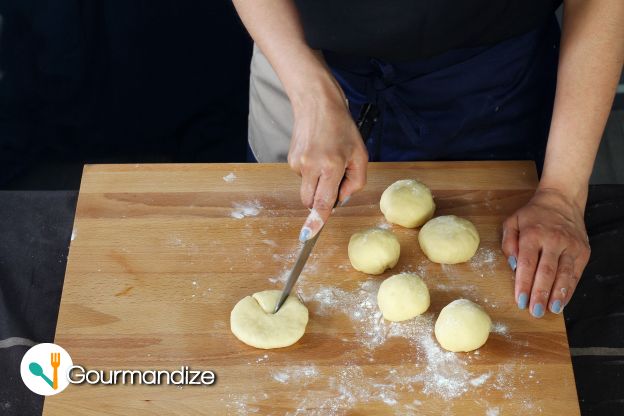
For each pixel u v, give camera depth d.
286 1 1.27
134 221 1.25
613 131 1.93
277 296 1.16
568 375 1.11
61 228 1.32
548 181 1.23
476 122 1.34
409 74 1.29
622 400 1.17
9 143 1.90
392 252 1.19
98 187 1.28
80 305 1.17
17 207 1.34
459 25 1.22
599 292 1.26
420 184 1.26
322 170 1.17
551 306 1.15
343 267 1.21
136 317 1.16
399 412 1.08
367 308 1.17
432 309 1.17
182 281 1.19
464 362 1.12
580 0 1.23
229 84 1.94
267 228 1.24
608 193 1.35
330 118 1.20
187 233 1.24
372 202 1.27
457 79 1.30
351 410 1.08
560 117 1.23
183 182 1.29
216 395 1.10
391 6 1.19
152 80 1.88
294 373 1.11
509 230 1.22
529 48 1.30
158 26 1.81
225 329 1.15
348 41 1.23
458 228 1.21
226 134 1.97
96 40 1.81
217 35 1.86
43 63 1.81
